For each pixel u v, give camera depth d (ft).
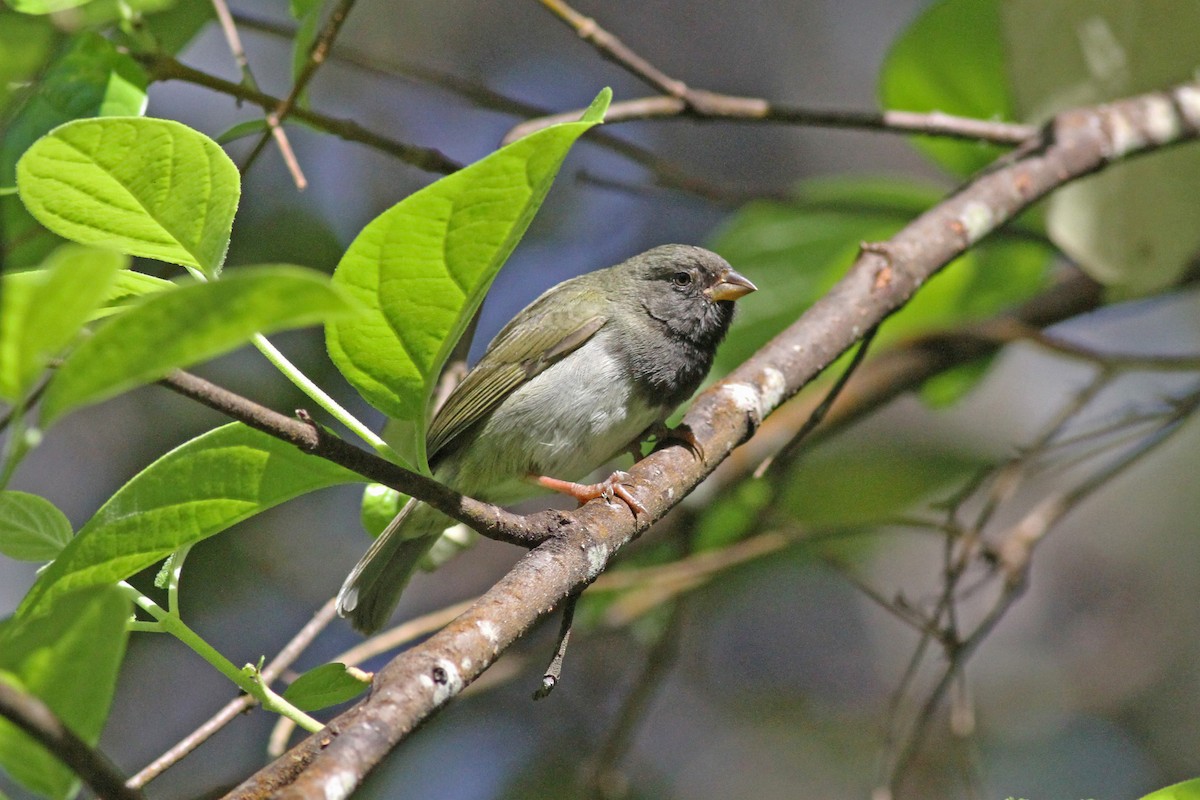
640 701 32.37
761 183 51.65
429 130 45.70
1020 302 37.19
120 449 42.11
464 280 16.02
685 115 28.17
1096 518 48.60
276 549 41.47
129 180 15.51
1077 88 30.94
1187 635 45.91
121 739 39.06
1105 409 46.11
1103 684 45.62
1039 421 47.06
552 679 17.43
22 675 11.80
